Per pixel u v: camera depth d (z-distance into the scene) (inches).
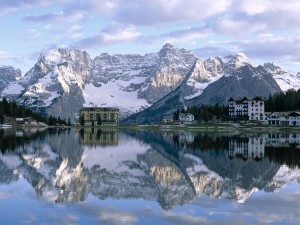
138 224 1422.2
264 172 2647.6
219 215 1539.1
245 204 1715.1
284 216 1523.1
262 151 4121.6
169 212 1583.4
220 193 1961.1
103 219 1476.4
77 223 1428.4
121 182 2288.4
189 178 2436.0
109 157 3661.4
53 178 2391.7
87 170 2768.2
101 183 2246.6
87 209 1626.5
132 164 3137.3
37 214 1541.6
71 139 6496.1
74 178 2410.2
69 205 1692.9
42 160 3304.6
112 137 7391.7
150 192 1994.3
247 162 3191.4
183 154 3907.5
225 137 7126.0
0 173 2544.3
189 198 1843.0
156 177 2486.5
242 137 7091.5
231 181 2306.8
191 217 1510.8
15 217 1497.3
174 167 2952.8
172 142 5743.1
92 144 5349.4
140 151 4269.2
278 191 1999.3
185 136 7657.5
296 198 1833.2
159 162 3265.3
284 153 3895.2
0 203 1713.8
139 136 7829.7
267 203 1732.3
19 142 5438.0
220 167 2925.7
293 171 2682.1
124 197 1863.9
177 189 2078.0
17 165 2947.8
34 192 1958.7
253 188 2085.4
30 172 2613.2
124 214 1550.2
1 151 4020.7
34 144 5088.6
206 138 6786.4
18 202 1737.2
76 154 3885.3
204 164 3105.3
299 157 3528.5
